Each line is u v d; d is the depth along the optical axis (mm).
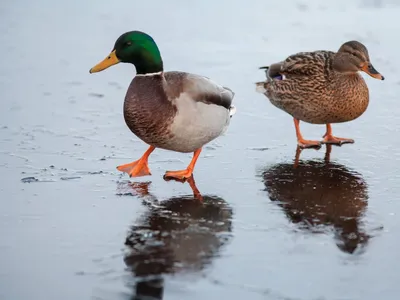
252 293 7793
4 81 15836
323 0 22625
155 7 21844
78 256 8570
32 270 8258
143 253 8641
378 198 10328
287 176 11172
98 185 10742
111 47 18281
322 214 9781
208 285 7949
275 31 19562
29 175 11031
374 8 21859
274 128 13555
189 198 10312
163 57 17438
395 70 16734
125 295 7742
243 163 11758
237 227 9359
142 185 10789
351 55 12125
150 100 10242
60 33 19375
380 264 8422
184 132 10406
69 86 15719
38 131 13047
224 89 11297
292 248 8797
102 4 22109
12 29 19625
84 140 12695
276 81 12977
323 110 12461
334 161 11844
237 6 21984
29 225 9359
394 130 13367
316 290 7859
